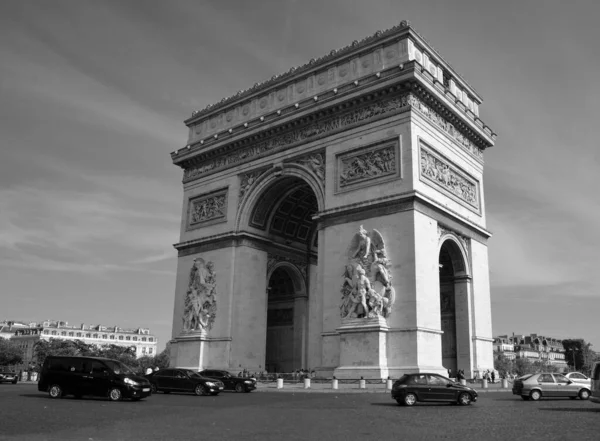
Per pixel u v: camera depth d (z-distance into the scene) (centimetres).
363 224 6781
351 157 7125
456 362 7419
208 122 9344
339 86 7344
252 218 8362
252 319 8119
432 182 6875
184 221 9162
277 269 9281
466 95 8388
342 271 6825
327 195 7212
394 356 6172
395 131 6762
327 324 6806
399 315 6250
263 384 7212
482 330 7581
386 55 7256
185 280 8750
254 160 8325
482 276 7838
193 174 9294
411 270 6262
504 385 6844
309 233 9362
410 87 6719
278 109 8150
